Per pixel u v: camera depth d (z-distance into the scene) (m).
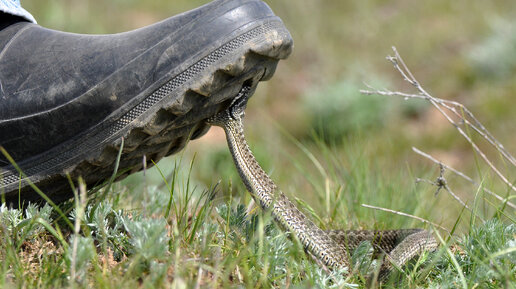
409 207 8.73
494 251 5.60
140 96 5.48
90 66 5.62
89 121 5.62
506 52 22.20
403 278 5.30
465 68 22.52
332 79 22.81
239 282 4.88
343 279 5.28
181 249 5.29
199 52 5.38
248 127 19.47
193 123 5.78
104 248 4.96
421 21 26.89
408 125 20.09
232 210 5.93
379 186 9.24
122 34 5.82
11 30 6.19
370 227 7.91
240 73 5.50
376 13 27.97
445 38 24.91
